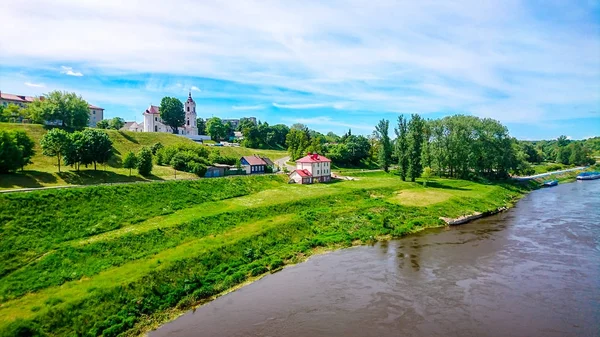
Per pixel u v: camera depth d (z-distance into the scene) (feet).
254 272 132.98
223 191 229.86
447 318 98.48
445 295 112.68
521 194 315.99
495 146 349.00
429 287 118.83
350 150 435.53
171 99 489.26
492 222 208.74
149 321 100.99
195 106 525.75
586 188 360.69
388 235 182.60
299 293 116.78
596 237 170.71
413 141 311.47
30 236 132.87
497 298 109.70
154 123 468.75
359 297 112.78
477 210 232.94
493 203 254.88
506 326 93.97
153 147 325.62
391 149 378.73
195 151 321.93
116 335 94.38
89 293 103.50
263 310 105.60
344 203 231.91
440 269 134.72
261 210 196.95
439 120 350.64
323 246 166.09
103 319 97.96
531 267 134.00
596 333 90.02
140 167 244.01
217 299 114.21
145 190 195.42
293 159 415.03
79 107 329.72
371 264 142.20
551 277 124.36
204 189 222.89
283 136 608.60
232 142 573.74
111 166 261.24
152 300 108.37
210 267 130.93
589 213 228.02
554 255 146.51
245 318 101.19
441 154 346.54
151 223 164.04
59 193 163.22
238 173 307.78
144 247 139.74
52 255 123.34
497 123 354.54
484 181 334.24
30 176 201.26
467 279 124.67
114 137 335.67
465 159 338.13
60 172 217.56
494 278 124.77
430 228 198.29
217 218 175.94
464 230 191.72
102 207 166.81
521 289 115.55
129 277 113.80
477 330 92.27
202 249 138.82
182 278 120.57
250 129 546.26
